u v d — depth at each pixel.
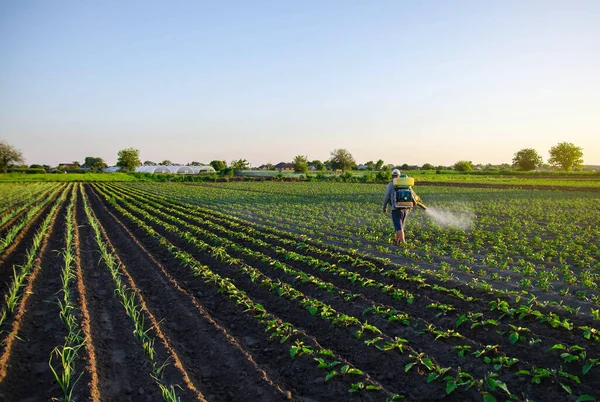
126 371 5.87
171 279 10.24
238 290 9.16
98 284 9.98
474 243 14.80
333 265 10.76
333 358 6.00
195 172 115.88
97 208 28.44
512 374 5.41
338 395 5.21
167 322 7.75
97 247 14.34
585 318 6.84
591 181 64.44
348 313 7.88
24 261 11.77
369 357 6.14
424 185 54.38
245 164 111.69
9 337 6.41
